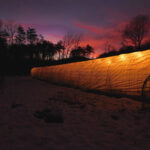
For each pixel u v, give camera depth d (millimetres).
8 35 41219
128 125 3182
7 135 2555
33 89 10156
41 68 21062
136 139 2477
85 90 9477
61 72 13430
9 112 4066
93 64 8773
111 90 7141
